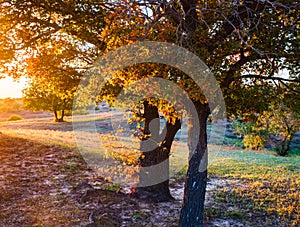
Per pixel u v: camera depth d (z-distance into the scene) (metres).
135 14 4.82
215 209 8.10
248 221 7.41
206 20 5.38
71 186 8.71
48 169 9.93
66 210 7.01
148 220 6.94
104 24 6.78
